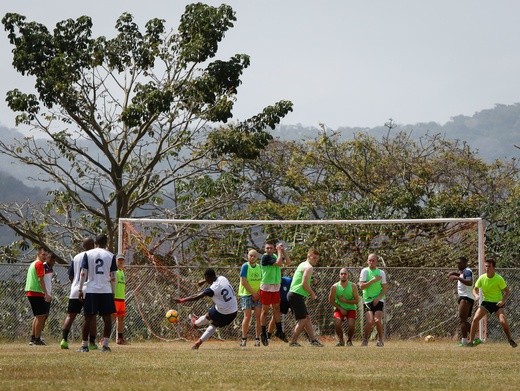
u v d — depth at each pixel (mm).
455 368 37094
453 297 70000
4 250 100250
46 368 34719
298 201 118062
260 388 28828
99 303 46281
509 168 122812
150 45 99812
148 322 68938
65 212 102312
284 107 101312
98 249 46656
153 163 99562
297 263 79562
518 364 39406
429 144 123500
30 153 99562
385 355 45219
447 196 101250
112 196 100000
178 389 28312
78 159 103250
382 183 118250
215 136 100000
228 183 105812
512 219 90938
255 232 83750
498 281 56594
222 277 51656
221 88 101125
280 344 60688
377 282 58875
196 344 51000
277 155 124125
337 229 79438
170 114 98438
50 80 95875
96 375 32312
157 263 77188
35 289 55594
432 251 77000
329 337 68938
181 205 104875
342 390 28422
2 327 66688
